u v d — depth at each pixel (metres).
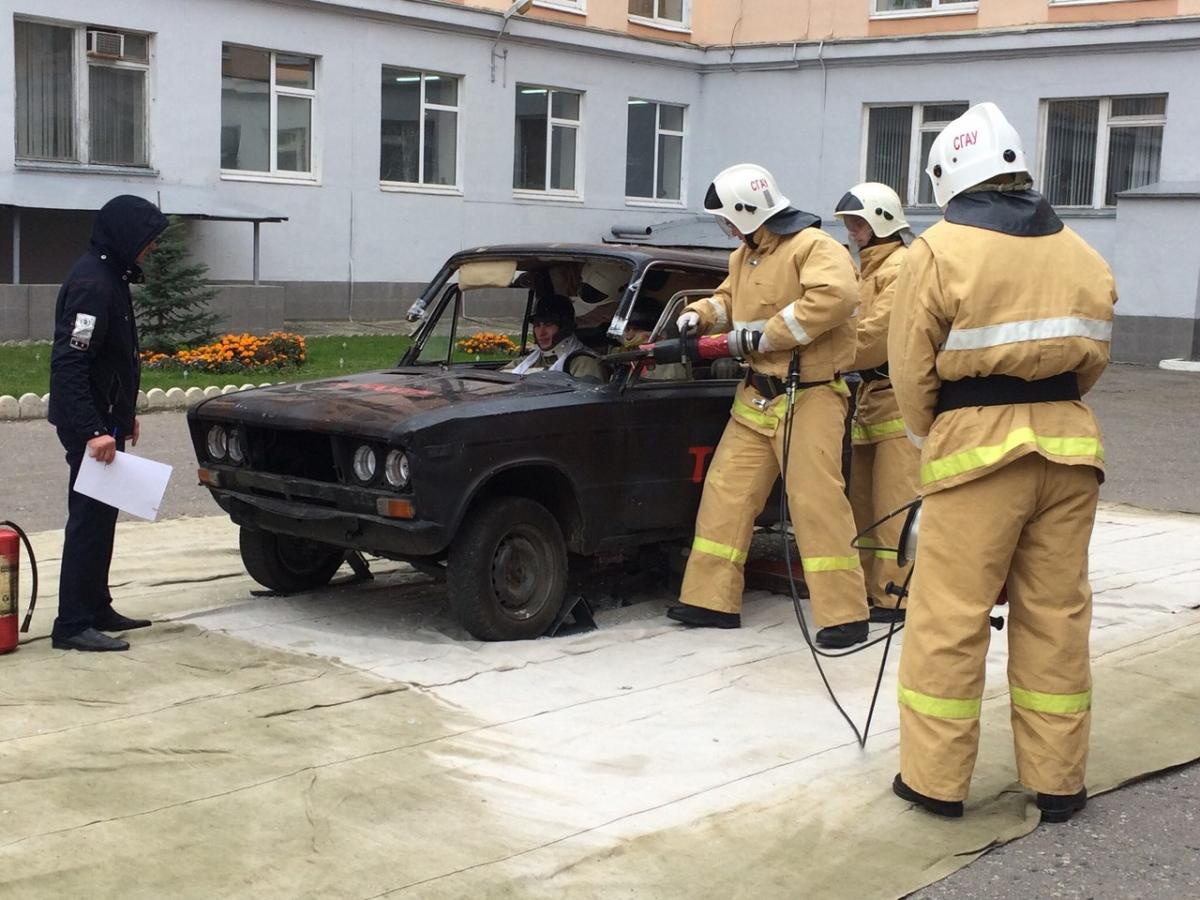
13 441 11.09
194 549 7.59
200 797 4.16
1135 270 20.64
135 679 5.20
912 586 4.31
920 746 4.25
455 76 22.73
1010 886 3.85
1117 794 4.54
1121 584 7.32
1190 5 20.94
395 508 5.40
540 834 4.00
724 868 3.84
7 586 5.43
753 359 6.04
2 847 3.77
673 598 6.86
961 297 4.04
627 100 25.22
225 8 19.56
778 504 6.76
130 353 5.59
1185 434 13.95
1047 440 4.07
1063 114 22.72
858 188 6.53
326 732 4.72
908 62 23.84
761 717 5.07
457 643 5.81
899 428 6.55
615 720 4.97
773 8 25.25
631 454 6.09
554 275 6.93
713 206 5.95
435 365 7.07
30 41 18.08
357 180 21.48
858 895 3.72
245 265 20.27
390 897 3.58
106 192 18.36
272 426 5.80
